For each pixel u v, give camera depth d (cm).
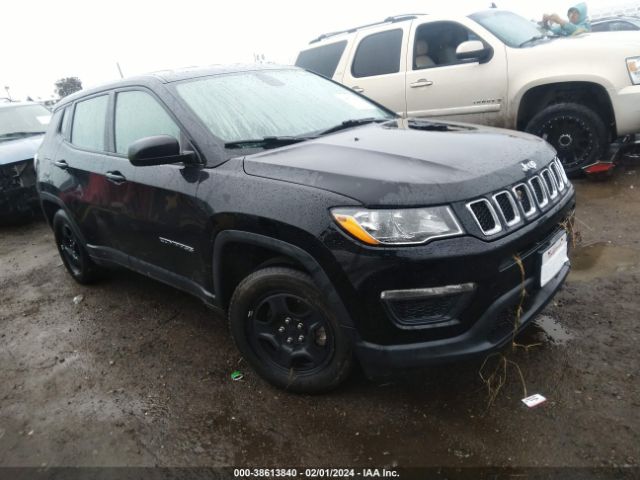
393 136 270
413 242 195
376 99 608
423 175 208
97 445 239
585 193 498
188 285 296
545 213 231
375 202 199
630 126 477
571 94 511
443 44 580
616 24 948
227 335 324
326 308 225
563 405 225
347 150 243
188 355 307
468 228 197
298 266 233
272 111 301
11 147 664
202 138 266
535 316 231
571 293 318
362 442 220
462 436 215
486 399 235
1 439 254
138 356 313
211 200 249
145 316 366
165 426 246
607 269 343
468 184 204
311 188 216
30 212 683
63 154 388
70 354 328
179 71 321
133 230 318
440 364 207
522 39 542
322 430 230
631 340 264
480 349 207
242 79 324
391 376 220
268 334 252
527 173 229
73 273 445
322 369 241
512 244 206
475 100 544
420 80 572
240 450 225
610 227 412
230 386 271
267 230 226
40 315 395
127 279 441
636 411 216
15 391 295
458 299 202
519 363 257
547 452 202
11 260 550
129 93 324
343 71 636
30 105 798
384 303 203
